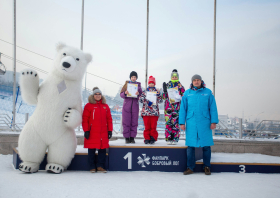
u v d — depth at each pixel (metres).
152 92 4.16
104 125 3.56
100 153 3.53
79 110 3.52
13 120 6.35
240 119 6.23
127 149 3.68
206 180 3.05
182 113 3.67
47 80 3.50
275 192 2.51
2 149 5.20
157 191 2.47
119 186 2.63
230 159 4.00
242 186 2.75
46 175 3.10
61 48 3.63
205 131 3.49
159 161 3.68
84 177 3.05
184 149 3.71
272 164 3.66
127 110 4.22
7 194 2.17
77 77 3.51
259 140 5.58
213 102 3.57
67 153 3.35
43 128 3.25
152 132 4.16
